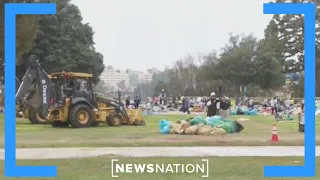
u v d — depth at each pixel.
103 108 28.41
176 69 108.06
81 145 16.77
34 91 26.03
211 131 20.95
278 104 49.25
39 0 40.06
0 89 48.38
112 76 181.25
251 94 83.44
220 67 81.38
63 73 27.44
